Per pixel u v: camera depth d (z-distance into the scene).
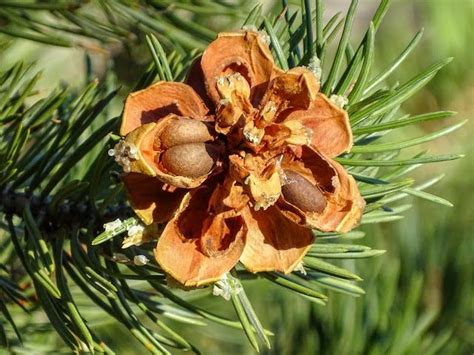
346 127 0.32
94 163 0.39
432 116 0.33
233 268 0.34
